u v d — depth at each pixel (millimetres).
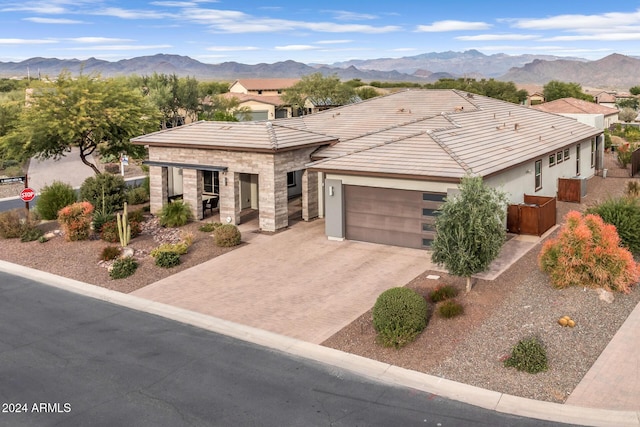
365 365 12727
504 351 12906
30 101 32656
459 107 32188
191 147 26500
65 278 19578
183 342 14258
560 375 11852
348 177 22359
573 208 27656
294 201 30609
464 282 17391
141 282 18875
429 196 20891
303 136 26578
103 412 10953
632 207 19469
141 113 35125
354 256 20812
